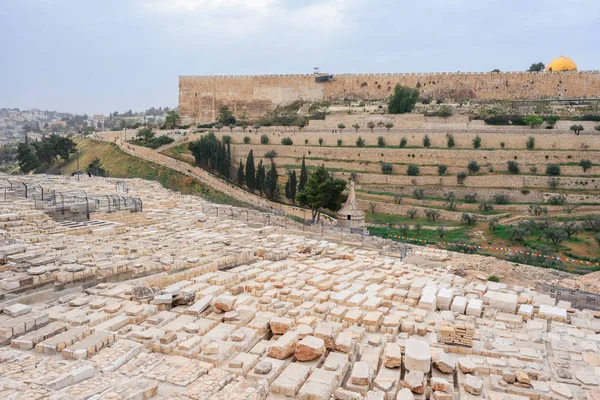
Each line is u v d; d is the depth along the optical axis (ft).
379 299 90.74
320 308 82.48
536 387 61.72
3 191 147.54
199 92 557.33
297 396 56.03
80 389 50.21
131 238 122.11
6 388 49.01
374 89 539.70
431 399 60.49
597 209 280.31
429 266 139.85
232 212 194.39
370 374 62.28
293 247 131.75
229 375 56.85
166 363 58.80
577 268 188.44
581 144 343.46
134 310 72.28
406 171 342.23
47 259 88.12
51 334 62.23
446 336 73.51
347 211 234.99
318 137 390.83
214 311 78.07
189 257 105.60
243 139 406.41
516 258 191.11
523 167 329.11
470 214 272.92
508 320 85.30
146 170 349.82
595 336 78.69
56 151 403.34
